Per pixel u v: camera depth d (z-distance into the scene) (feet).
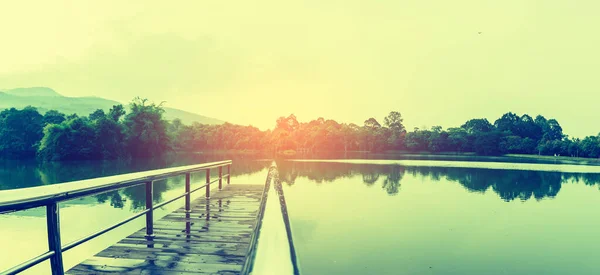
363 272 23.73
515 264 25.80
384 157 221.05
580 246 30.17
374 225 38.01
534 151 273.54
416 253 28.02
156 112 164.14
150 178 11.51
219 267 9.14
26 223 37.06
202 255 10.09
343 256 27.09
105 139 147.33
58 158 138.62
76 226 37.81
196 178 83.87
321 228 36.45
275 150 302.45
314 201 54.03
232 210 16.83
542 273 23.44
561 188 71.15
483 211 46.24
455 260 25.96
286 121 341.21
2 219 39.04
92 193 7.13
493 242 31.78
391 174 98.84
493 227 37.50
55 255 6.12
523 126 308.81
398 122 332.60
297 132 316.19
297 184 76.07
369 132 312.71
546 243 31.01
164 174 12.68
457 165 137.39
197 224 13.93
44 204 5.65
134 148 157.69
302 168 119.96
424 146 307.17
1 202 4.41
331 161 166.30
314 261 26.32
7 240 31.19
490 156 250.57
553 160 197.77
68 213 44.75
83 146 142.61
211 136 327.67
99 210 46.52
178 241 11.49
